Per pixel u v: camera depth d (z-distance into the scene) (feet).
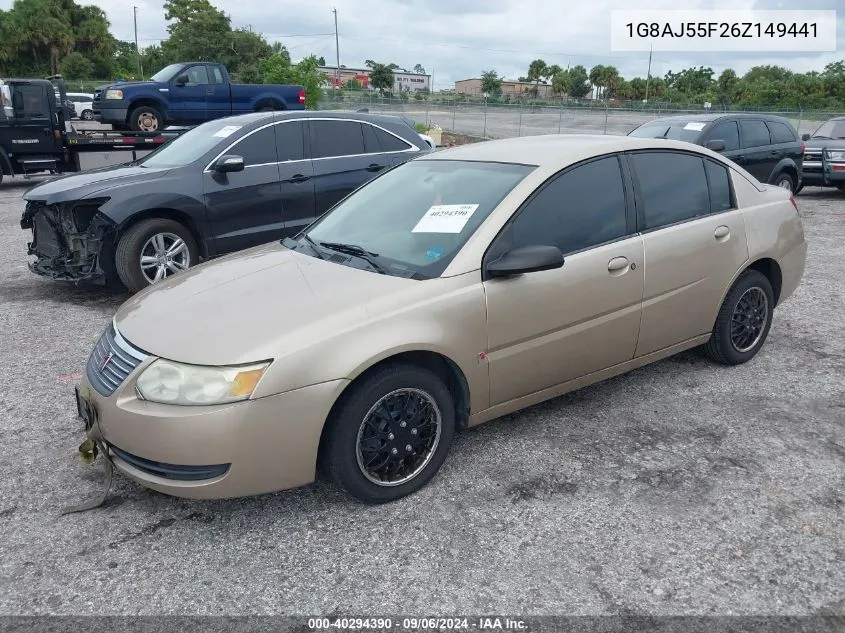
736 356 15.53
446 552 9.54
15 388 15.17
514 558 9.39
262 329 9.76
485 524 10.15
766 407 13.80
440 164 13.96
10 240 32.04
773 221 15.56
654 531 9.93
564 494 10.87
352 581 9.01
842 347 17.11
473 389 11.22
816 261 26.55
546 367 12.04
